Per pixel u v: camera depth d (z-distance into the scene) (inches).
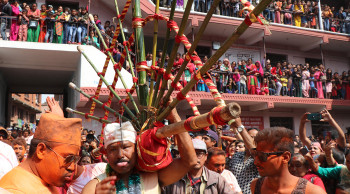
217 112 47.1
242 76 429.7
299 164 113.2
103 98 348.8
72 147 61.1
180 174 68.1
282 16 487.8
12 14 341.7
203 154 105.9
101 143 83.0
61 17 344.5
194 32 449.1
